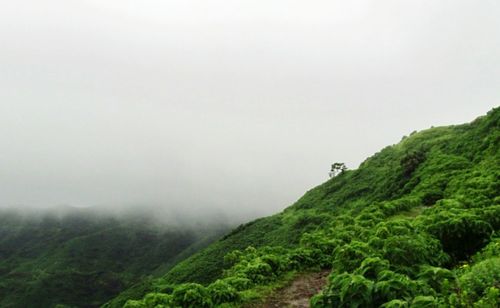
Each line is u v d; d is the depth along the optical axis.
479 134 41.50
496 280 6.24
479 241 10.57
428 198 26.48
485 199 16.83
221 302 10.45
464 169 32.62
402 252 8.77
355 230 17.31
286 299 10.77
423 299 5.76
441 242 10.79
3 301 118.12
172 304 10.12
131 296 51.38
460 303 5.91
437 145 58.31
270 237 61.34
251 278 12.34
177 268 59.84
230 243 65.38
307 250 14.89
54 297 124.31
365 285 6.69
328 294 7.18
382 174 67.25
